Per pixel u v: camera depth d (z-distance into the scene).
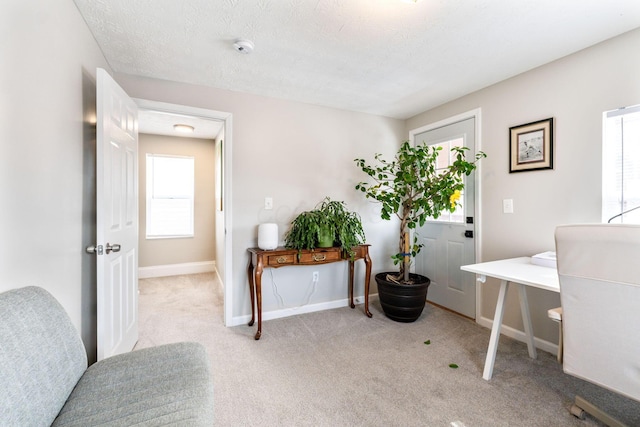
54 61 1.27
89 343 1.68
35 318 0.93
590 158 1.92
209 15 1.60
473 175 2.70
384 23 1.67
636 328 1.07
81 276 1.57
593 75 1.90
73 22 1.48
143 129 4.11
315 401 1.61
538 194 2.20
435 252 3.16
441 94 2.75
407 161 2.66
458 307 2.90
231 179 2.66
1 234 0.93
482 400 1.62
